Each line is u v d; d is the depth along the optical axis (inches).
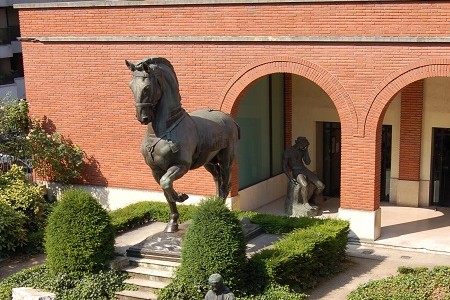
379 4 611.8
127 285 517.7
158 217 665.0
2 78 1386.6
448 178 788.6
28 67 788.6
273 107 826.8
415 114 771.4
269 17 660.1
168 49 711.7
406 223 717.9
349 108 642.2
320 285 550.3
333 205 804.6
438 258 611.8
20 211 677.9
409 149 783.7
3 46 1380.4
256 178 802.8
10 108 805.2
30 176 821.9
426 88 763.4
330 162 853.8
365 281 556.7
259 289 502.3
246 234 586.2
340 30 633.0
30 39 775.1
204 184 723.4
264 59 669.9
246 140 775.1
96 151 775.1
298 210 749.3
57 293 505.0
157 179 531.5
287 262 513.3
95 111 763.4
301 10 644.7
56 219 528.1
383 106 628.4
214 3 677.9
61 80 773.9
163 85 498.6
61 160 782.5
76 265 521.7
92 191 787.4
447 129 776.3
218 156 569.6
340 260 601.3
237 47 679.1
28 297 494.6
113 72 743.1
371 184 644.7
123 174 765.9
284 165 754.8
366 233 653.9
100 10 734.5
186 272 488.4
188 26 697.6
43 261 632.4
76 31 752.3
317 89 829.8
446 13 587.8
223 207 494.0
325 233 573.6
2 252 637.3
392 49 614.5
